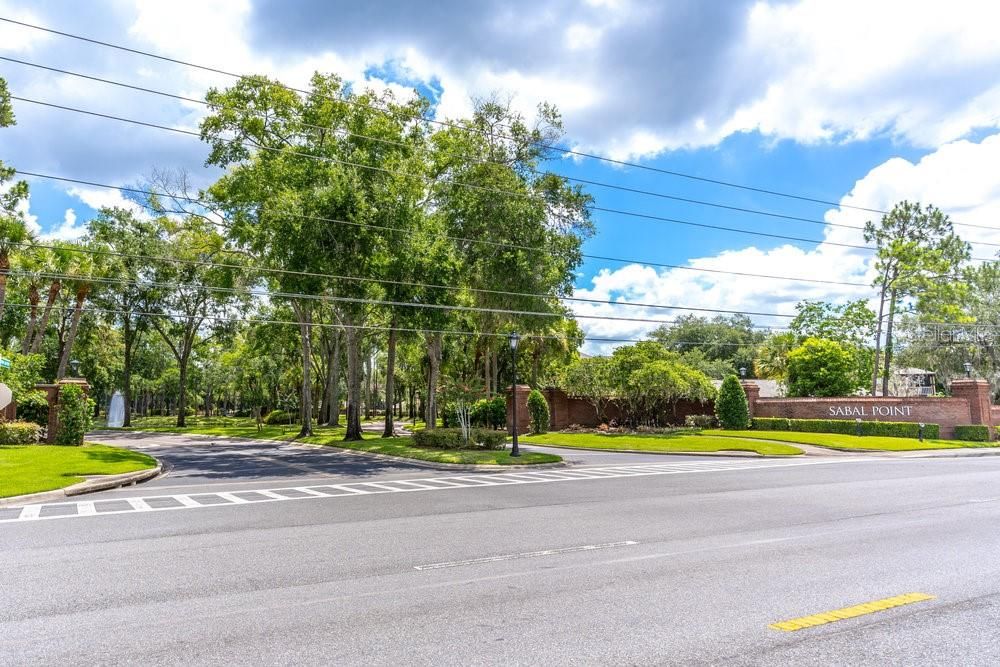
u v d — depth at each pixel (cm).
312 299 3116
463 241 3278
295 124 3294
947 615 557
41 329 4109
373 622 551
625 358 3991
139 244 4631
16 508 1277
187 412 9850
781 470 2077
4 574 730
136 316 5466
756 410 4169
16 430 2508
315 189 2878
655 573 712
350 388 3519
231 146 3262
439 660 462
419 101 3459
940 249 4953
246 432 4625
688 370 4112
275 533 984
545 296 3253
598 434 3850
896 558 777
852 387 4591
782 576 694
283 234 2831
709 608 579
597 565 754
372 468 2269
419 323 3030
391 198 2958
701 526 1019
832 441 3197
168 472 2141
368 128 3250
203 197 3625
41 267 3603
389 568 748
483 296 3331
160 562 788
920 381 5806
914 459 2603
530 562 773
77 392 2703
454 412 4353
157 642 507
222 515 1177
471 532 979
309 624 548
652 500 1348
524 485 1675
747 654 467
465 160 3281
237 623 552
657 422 4484
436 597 626
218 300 5034
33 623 556
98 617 572
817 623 536
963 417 3650
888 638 500
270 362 5406
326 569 746
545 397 4591
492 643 496
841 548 839
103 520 1122
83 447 2514
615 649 480
